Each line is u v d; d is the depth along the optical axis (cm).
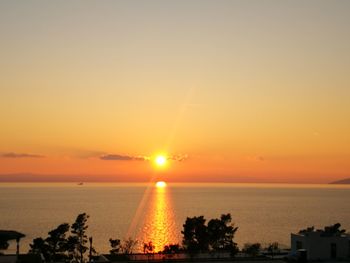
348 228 17150
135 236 14438
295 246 6638
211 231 7925
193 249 7394
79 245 8106
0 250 10962
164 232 15600
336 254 6344
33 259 6550
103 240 13212
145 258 6894
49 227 16925
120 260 6731
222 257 6775
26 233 15012
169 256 7112
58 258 7988
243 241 13338
